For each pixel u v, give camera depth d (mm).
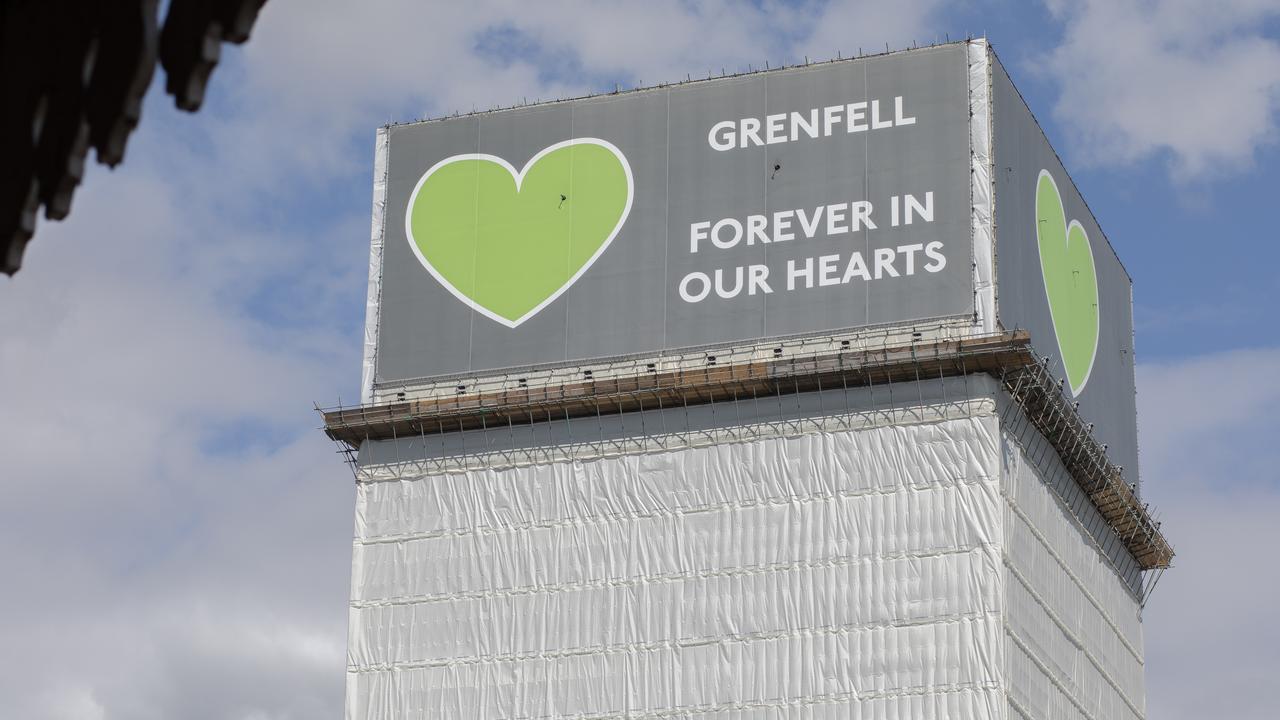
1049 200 119812
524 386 112562
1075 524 115812
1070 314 120500
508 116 119312
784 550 104062
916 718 98875
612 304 112938
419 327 116125
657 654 104438
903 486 103188
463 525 110625
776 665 102000
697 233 112812
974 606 100000
